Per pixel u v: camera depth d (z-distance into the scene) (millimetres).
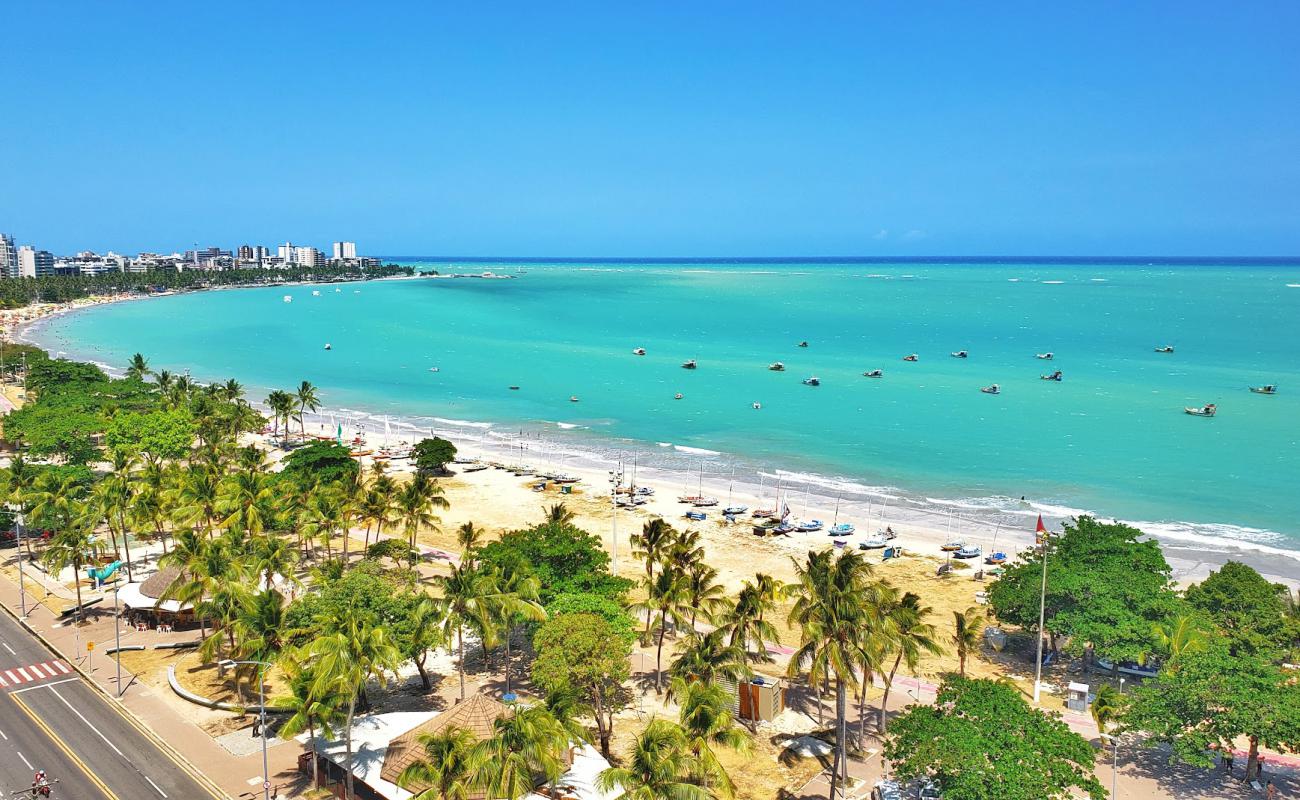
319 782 65750
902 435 199625
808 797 63906
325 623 66375
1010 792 52469
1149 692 66250
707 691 59594
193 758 69125
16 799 63188
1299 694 62750
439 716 65375
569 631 70438
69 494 113938
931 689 81500
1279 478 161000
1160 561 93875
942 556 121500
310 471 136250
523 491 154625
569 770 62531
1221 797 62844
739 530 133125
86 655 87375
